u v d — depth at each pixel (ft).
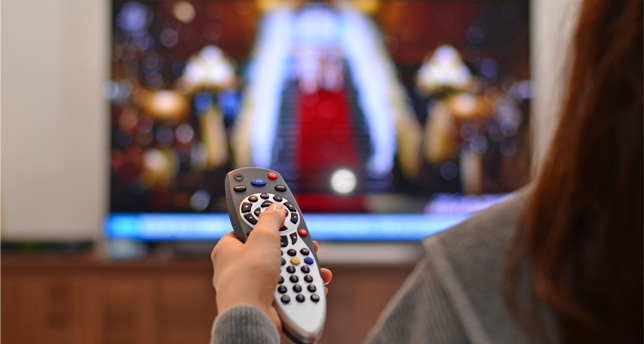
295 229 1.75
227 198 1.85
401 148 7.77
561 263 0.88
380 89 7.79
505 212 1.03
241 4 7.82
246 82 7.82
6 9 8.02
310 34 7.82
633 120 0.84
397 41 7.79
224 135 7.83
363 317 6.81
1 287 6.93
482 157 7.76
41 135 8.06
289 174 7.79
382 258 7.18
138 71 7.85
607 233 0.85
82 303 6.93
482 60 7.76
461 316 0.97
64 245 7.39
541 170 0.96
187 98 7.85
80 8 8.10
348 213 7.76
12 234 8.01
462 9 7.78
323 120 7.80
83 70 8.10
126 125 7.86
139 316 6.93
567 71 0.96
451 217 7.75
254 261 1.30
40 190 8.06
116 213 7.83
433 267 1.06
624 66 0.86
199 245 7.74
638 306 0.83
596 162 0.87
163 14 7.85
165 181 7.83
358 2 7.80
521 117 7.73
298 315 1.43
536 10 7.78
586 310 0.85
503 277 0.96
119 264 6.91
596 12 0.90
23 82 8.04
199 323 6.89
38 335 6.93
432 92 7.79
